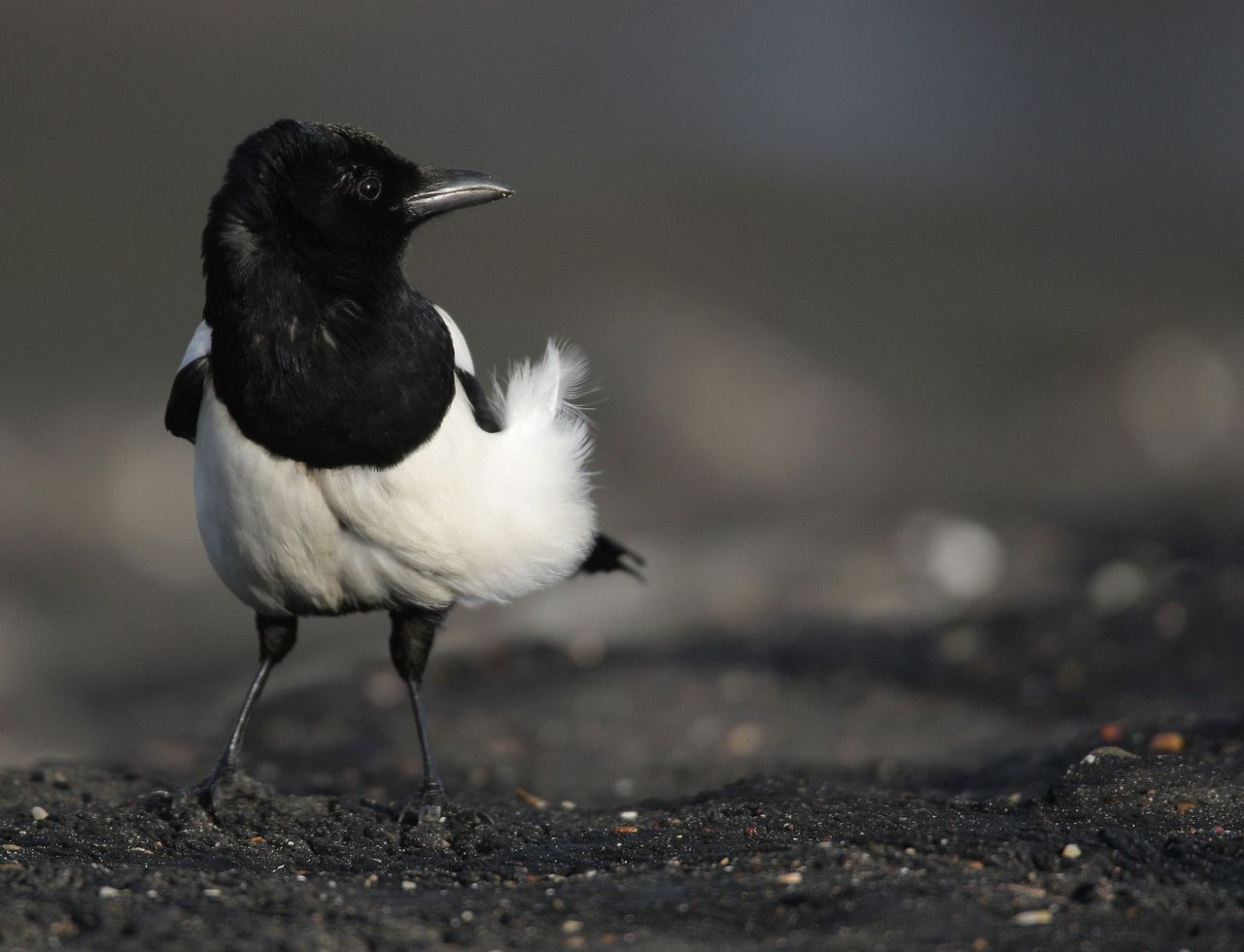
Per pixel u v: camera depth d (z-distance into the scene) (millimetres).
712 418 23109
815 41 42781
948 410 24828
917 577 15422
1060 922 5047
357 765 10055
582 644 13289
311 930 5102
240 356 6754
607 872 5859
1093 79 42875
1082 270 30625
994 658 11844
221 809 7172
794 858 5785
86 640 16938
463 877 6004
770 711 11000
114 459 19031
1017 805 6871
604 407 22656
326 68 31734
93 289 22578
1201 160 38812
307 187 6871
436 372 6906
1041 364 26172
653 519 21156
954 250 30953
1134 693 10578
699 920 5203
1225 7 47125
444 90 33281
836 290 27875
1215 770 6961
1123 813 6566
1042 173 36938
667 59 38406
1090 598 12984
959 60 43438
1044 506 19375
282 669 15078
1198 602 11961
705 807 7078
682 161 32969
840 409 24172
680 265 27578
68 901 5395
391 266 7055
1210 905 5219
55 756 11289
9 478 18562
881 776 9211
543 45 36312
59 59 28703
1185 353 26797
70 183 25234
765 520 19625
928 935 4949
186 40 30625
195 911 5309
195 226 24844
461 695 11797
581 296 25312
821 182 33688
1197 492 21406
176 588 18203
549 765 9984
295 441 6719
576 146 32438
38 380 20172
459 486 6961
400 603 7383
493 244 26781
